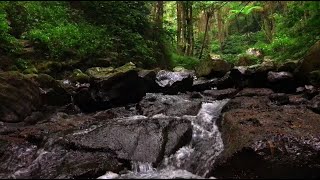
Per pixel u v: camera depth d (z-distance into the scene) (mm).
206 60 12703
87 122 8508
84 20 15281
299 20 18156
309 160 6676
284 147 6684
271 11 24719
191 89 11375
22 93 8820
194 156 6914
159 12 19344
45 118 9078
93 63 12641
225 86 11195
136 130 7383
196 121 7738
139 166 6633
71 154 6812
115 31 14906
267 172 6547
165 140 7145
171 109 8961
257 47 22125
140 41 15055
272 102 9039
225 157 6547
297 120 7594
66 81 10922
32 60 11430
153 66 15297
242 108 8461
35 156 6891
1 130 7906
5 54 10844
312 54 10133
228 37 29344
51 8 15227
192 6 21516
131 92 10336
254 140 6617
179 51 21422
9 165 6652
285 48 16156
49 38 12289
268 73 10500
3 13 12547
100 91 10008
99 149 6953
